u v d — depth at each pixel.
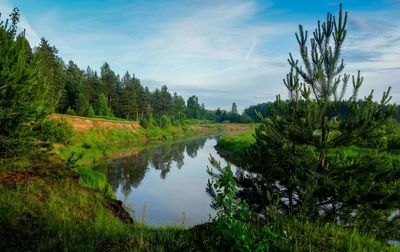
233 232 5.22
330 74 8.25
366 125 7.62
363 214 7.69
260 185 9.12
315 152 9.60
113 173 29.95
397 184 7.87
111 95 94.62
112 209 11.30
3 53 10.05
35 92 11.16
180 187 25.27
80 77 84.38
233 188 5.61
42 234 6.98
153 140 77.38
